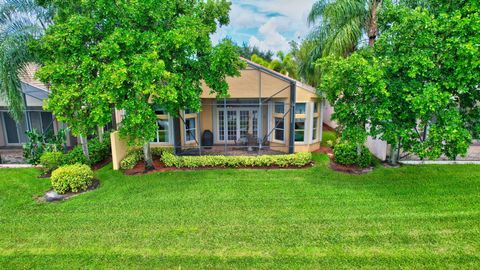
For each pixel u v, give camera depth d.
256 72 13.59
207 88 13.90
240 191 8.58
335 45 12.87
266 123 15.55
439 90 7.59
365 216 6.87
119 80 7.55
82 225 6.60
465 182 8.90
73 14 8.41
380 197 7.97
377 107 8.24
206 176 9.99
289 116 13.58
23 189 8.80
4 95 10.34
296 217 6.88
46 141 12.45
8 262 5.26
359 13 12.76
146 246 5.73
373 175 9.86
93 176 9.73
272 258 5.30
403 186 8.75
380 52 8.98
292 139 12.63
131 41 7.95
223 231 6.28
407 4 9.84
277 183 9.23
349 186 8.88
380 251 5.44
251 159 11.07
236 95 13.90
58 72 8.05
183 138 14.36
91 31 8.18
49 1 9.18
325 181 9.37
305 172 10.34
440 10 8.16
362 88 8.41
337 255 5.35
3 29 10.07
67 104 8.38
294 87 12.47
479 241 5.69
